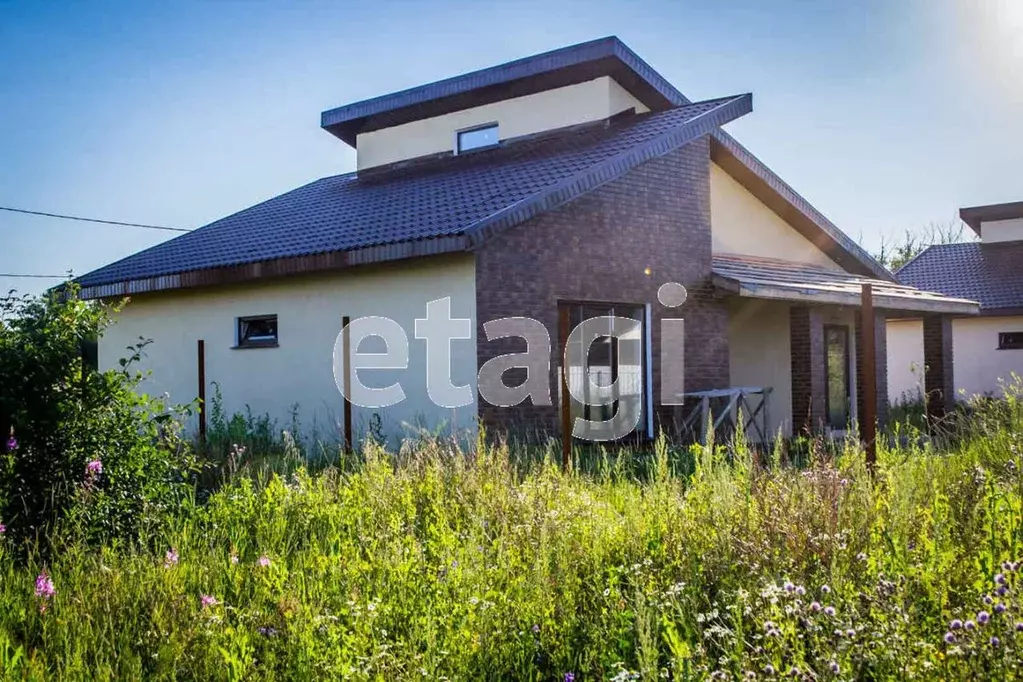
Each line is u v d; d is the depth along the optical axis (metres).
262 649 4.25
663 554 5.09
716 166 15.71
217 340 14.27
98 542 6.04
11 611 4.71
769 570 4.62
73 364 6.50
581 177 11.79
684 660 3.71
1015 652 3.31
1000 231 27.69
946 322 17.31
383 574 4.95
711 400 13.70
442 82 16.38
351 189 16.78
